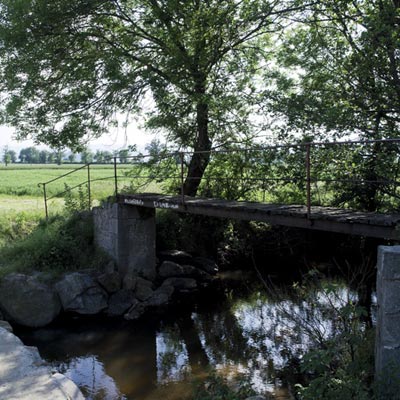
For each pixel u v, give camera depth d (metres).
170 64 12.99
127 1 13.53
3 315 10.13
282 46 13.24
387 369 4.29
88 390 7.10
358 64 10.70
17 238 13.18
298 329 7.84
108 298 11.10
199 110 14.00
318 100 11.49
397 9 10.05
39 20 12.27
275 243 15.39
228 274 14.05
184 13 12.96
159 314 10.83
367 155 10.39
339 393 4.16
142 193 12.23
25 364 5.64
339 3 11.03
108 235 12.25
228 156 14.45
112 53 12.88
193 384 7.02
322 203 12.53
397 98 10.37
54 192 23.58
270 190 13.14
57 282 10.73
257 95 13.05
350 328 6.01
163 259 13.30
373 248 13.88
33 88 13.32
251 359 7.93
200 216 14.84
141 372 7.73
